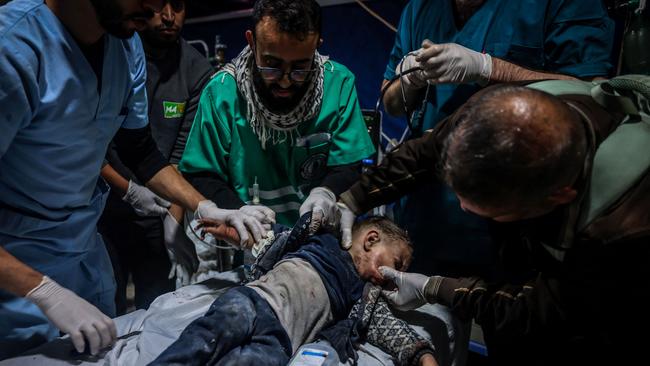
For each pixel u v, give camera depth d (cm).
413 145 129
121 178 185
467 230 169
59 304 108
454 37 164
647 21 164
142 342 123
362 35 280
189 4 336
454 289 124
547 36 150
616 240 77
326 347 125
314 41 131
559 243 86
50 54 104
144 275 213
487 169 72
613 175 78
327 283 141
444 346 144
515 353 128
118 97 126
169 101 193
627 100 81
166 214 187
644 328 83
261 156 160
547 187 72
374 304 142
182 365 106
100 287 150
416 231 183
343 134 162
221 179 166
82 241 135
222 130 156
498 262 166
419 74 155
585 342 92
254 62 147
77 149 118
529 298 95
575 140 72
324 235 153
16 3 102
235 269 173
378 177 137
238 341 118
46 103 105
